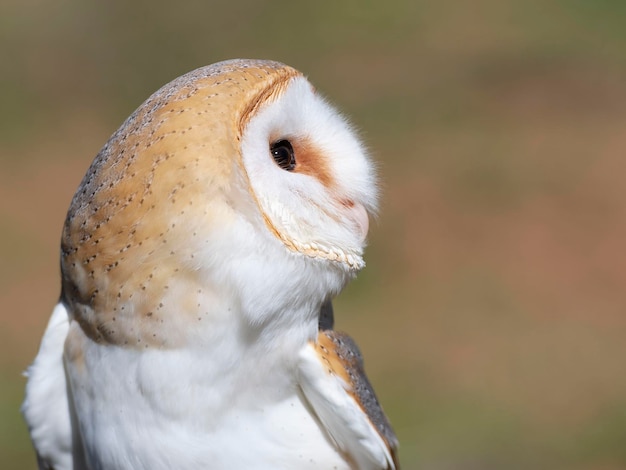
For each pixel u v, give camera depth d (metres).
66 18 25.84
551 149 19.92
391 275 16.42
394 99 22.17
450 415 13.00
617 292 15.78
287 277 4.99
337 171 5.55
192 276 4.90
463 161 19.61
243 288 4.91
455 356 14.30
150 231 4.88
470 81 23.05
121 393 5.10
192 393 5.04
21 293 15.98
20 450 12.24
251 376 5.13
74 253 5.10
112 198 4.95
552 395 13.42
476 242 17.14
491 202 18.20
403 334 14.84
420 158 19.70
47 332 5.39
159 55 24.70
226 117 4.90
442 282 16.19
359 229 5.53
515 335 14.77
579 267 16.44
